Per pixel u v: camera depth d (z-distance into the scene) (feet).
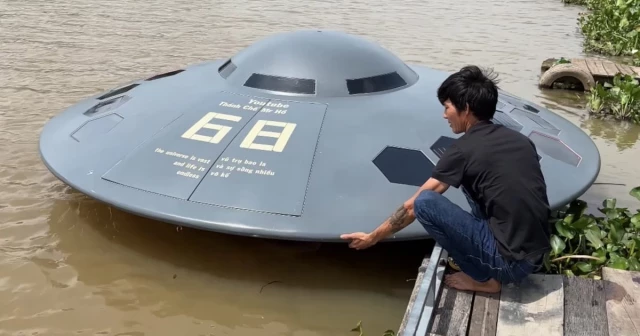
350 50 17.58
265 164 14.43
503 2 61.41
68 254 14.84
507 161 10.34
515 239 10.41
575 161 16.94
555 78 31.78
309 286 13.96
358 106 16.39
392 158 14.89
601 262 13.39
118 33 38.68
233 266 14.53
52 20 41.32
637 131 26.25
